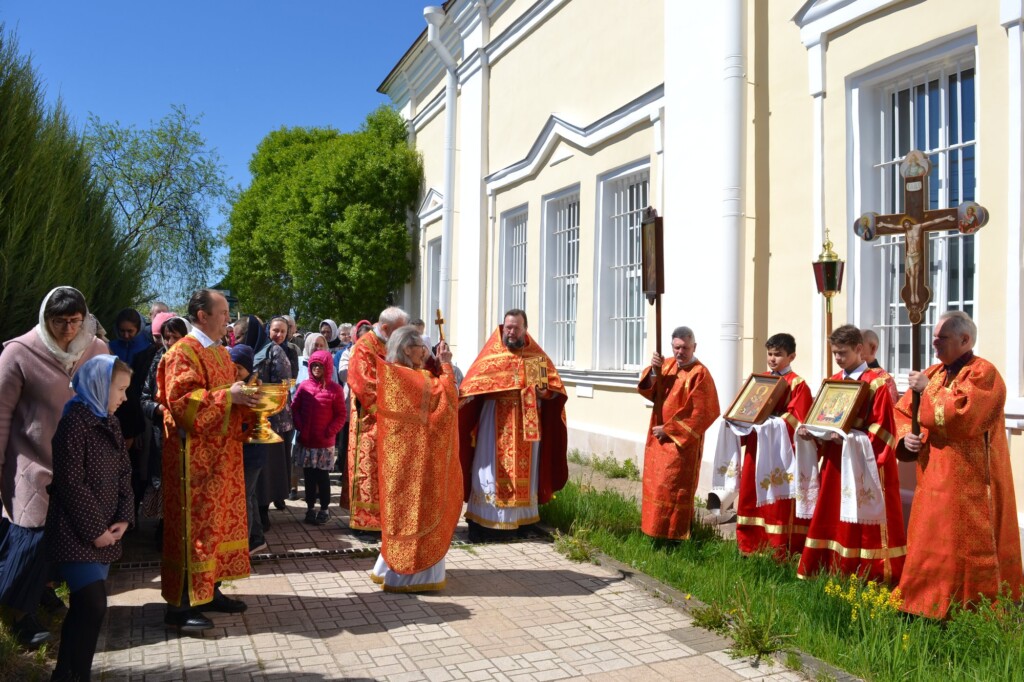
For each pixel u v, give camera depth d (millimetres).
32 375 4203
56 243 6531
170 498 4523
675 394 6215
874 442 5125
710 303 8117
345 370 9344
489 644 4465
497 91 14047
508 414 6809
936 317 6129
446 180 15609
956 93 6039
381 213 18531
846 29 6773
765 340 7684
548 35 12281
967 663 3857
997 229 5555
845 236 6770
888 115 6637
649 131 9695
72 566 3580
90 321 4484
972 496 4305
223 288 25422
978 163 5691
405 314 6574
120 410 5812
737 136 7816
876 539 5039
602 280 10773
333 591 5379
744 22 7840
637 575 5676
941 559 4340
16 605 4008
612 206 10789
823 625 4387
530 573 5859
